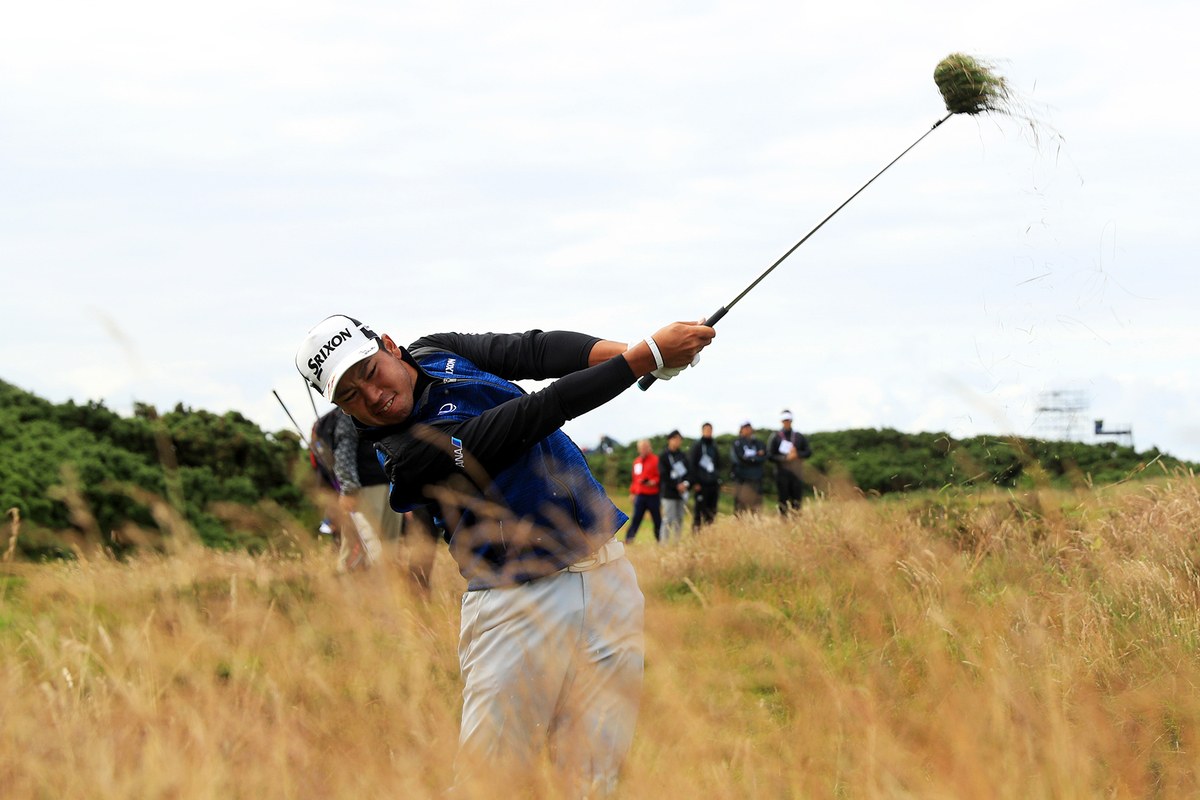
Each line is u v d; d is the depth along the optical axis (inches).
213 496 768.9
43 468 676.1
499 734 199.6
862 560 323.0
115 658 226.2
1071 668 205.3
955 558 301.9
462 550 208.2
